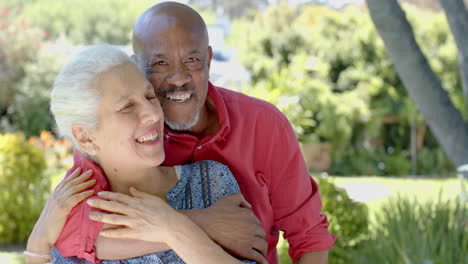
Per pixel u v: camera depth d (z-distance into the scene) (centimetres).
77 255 162
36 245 165
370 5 421
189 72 182
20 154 662
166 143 198
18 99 1336
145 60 182
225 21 2866
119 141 161
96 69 159
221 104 192
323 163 1264
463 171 437
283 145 205
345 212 457
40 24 2584
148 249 160
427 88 439
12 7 2652
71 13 2650
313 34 1368
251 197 205
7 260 581
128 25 2683
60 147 837
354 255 430
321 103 1237
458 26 448
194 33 181
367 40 1300
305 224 210
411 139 1309
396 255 387
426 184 1021
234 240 165
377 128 1273
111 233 159
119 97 159
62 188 169
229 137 197
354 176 1241
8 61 1376
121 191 170
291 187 207
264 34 1373
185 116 185
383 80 1296
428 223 397
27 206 657
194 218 163
